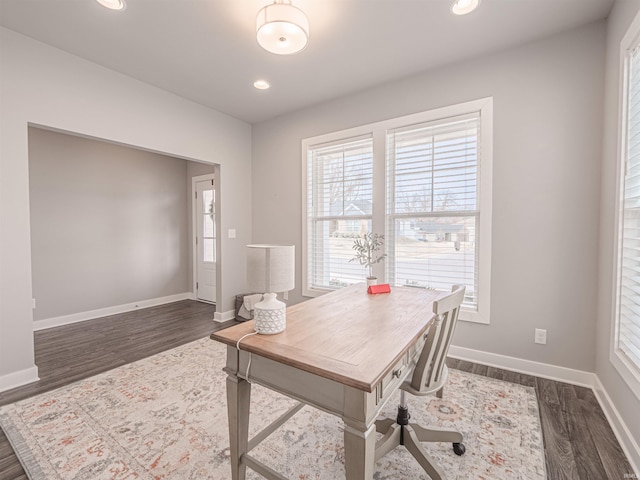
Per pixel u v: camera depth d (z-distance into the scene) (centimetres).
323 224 368
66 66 257
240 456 140
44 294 377
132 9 206
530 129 246
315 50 254
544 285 245
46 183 378
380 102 316
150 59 268
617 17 196
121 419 195
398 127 305
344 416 105
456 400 215
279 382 122
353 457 104
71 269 400
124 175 455
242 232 421
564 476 150
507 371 257
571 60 230
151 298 489
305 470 154
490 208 261
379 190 318
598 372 221
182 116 345
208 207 512
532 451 166
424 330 145
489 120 260
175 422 192
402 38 238
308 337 132
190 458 162
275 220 409
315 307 179
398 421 159
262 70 286
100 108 278
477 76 265
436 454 165
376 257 322
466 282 279
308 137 373
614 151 198
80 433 181
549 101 239
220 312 402
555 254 240
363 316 161
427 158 294
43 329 372
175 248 522
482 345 270
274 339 130
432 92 286
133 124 302
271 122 407
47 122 247
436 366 144
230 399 138
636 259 167
